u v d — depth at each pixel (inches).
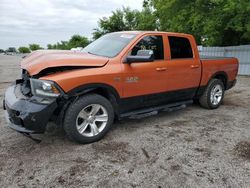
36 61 145.5
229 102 274.7
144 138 164.4
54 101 135.3
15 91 155.6
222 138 166.4
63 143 154.9
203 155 141.3
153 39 184.5
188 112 229.9
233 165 130.5
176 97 206.4
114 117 176.1
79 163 130.8
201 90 227.0
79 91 145.6
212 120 205.8
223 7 430.6
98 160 134.2
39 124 134.6
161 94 190.4
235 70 261.6
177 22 542.9
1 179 115.5
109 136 167.3
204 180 116.6
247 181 116.2
